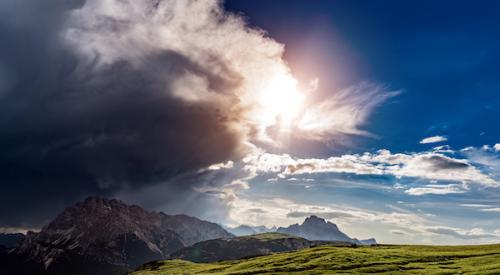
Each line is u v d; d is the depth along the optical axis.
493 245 174.62
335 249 185.25
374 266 125.06
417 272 107.94
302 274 119.88
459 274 99.06
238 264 188.12
